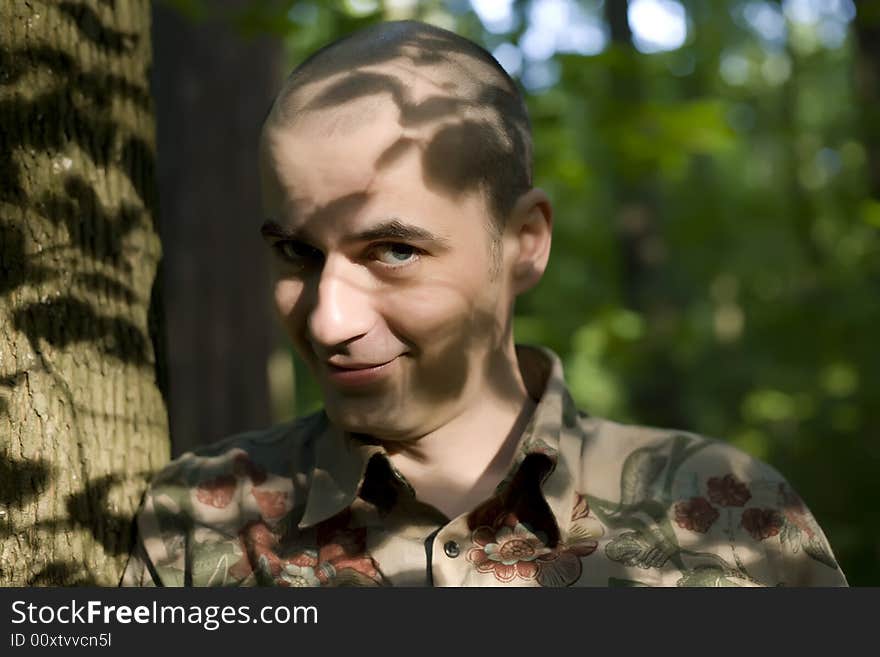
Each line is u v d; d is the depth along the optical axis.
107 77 1.80
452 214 1.46
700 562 1.55
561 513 1.54
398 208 1.43
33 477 1.64
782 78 12.82
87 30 1.78
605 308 7.56
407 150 1.44
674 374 7.84
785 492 1.63
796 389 9.18
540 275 1.63
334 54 1.54
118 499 1.72
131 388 1.78
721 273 12.34
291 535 1.62
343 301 1.45
